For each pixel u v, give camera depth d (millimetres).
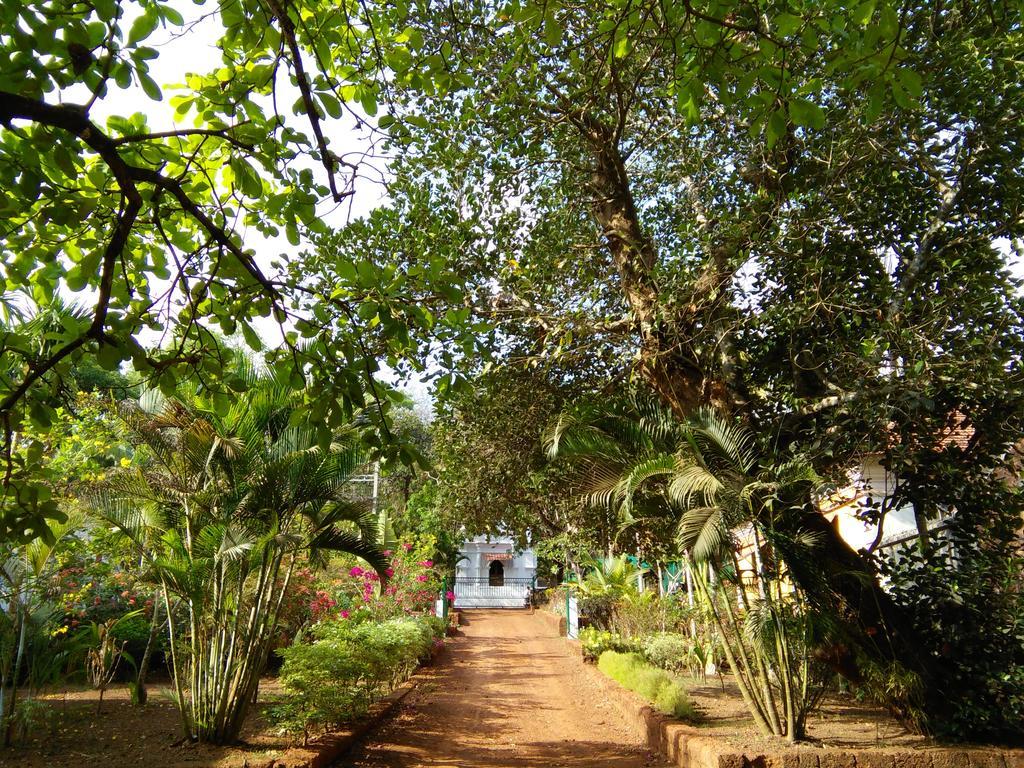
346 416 3951
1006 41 6605
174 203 4156
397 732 9008
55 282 4047
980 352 6914
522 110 8227
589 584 17516
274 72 3955
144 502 7609
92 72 3336
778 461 7457
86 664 10289
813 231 7578
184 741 7211
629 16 4320
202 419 7125
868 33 3348
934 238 7664
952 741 6898
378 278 3928
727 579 7871
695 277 7820
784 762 6176
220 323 4098
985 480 7879
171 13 3369
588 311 8875
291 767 6336
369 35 5020
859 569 7477
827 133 7652
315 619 11711
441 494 13570
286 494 7457
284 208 4137
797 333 8078
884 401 6938
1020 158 7051
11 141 3439
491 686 13117
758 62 4027
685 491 6633
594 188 9250
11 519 3717
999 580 7574
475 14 7617
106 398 9617
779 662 7031
